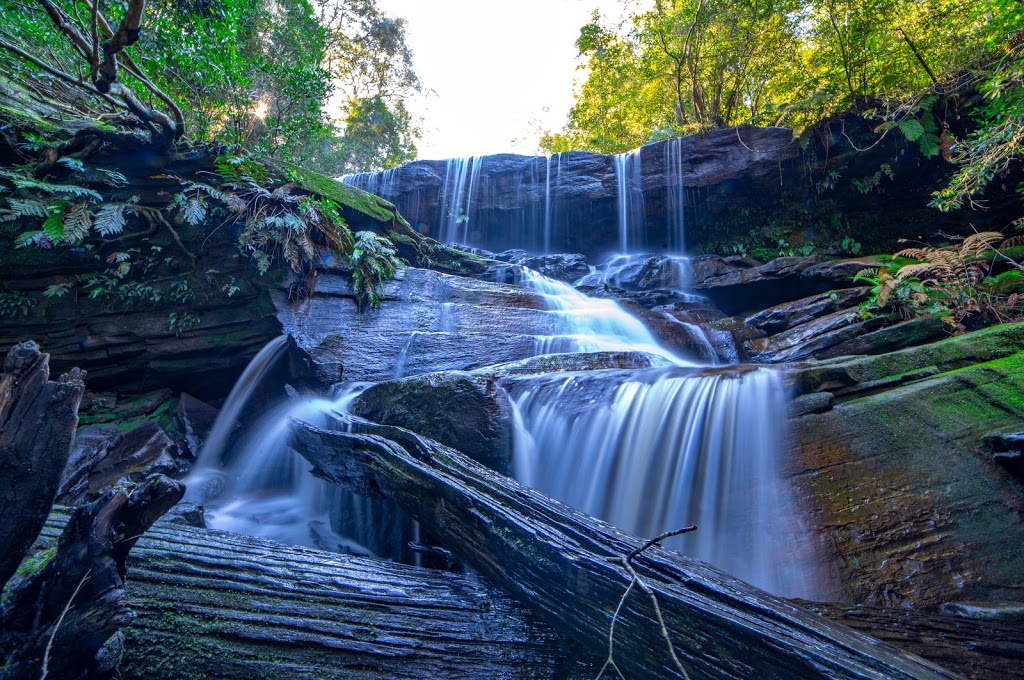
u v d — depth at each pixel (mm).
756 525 3197
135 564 1993
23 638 1419
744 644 1467
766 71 14055
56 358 5664
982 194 9195
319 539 4449
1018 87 6660
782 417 3539
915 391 3693
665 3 14367
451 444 3668
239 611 1894
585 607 1789
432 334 6297
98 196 5484
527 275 9125
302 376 5980
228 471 5703
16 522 1396
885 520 2947
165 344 5941
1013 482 3143
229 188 6121
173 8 7477
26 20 6789
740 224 11828
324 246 6488
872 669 1416
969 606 2432
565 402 4074
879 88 10328
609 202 12484
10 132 5621
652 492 3656
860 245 10648
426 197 13344
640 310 8109
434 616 2031
